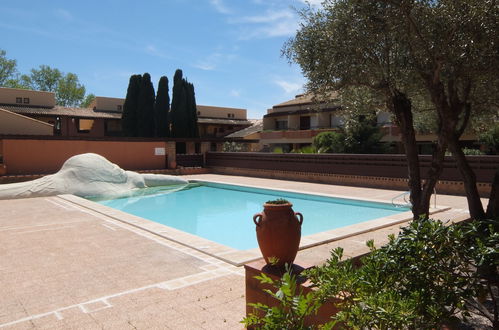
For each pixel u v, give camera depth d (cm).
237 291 504
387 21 464
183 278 558
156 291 508
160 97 3462
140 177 1975
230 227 1186
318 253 660
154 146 2594
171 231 860
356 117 721
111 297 489
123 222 991
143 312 442
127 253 697
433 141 2348
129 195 1784
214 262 636
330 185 1859
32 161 2158
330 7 527
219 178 2286
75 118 3528
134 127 3397
